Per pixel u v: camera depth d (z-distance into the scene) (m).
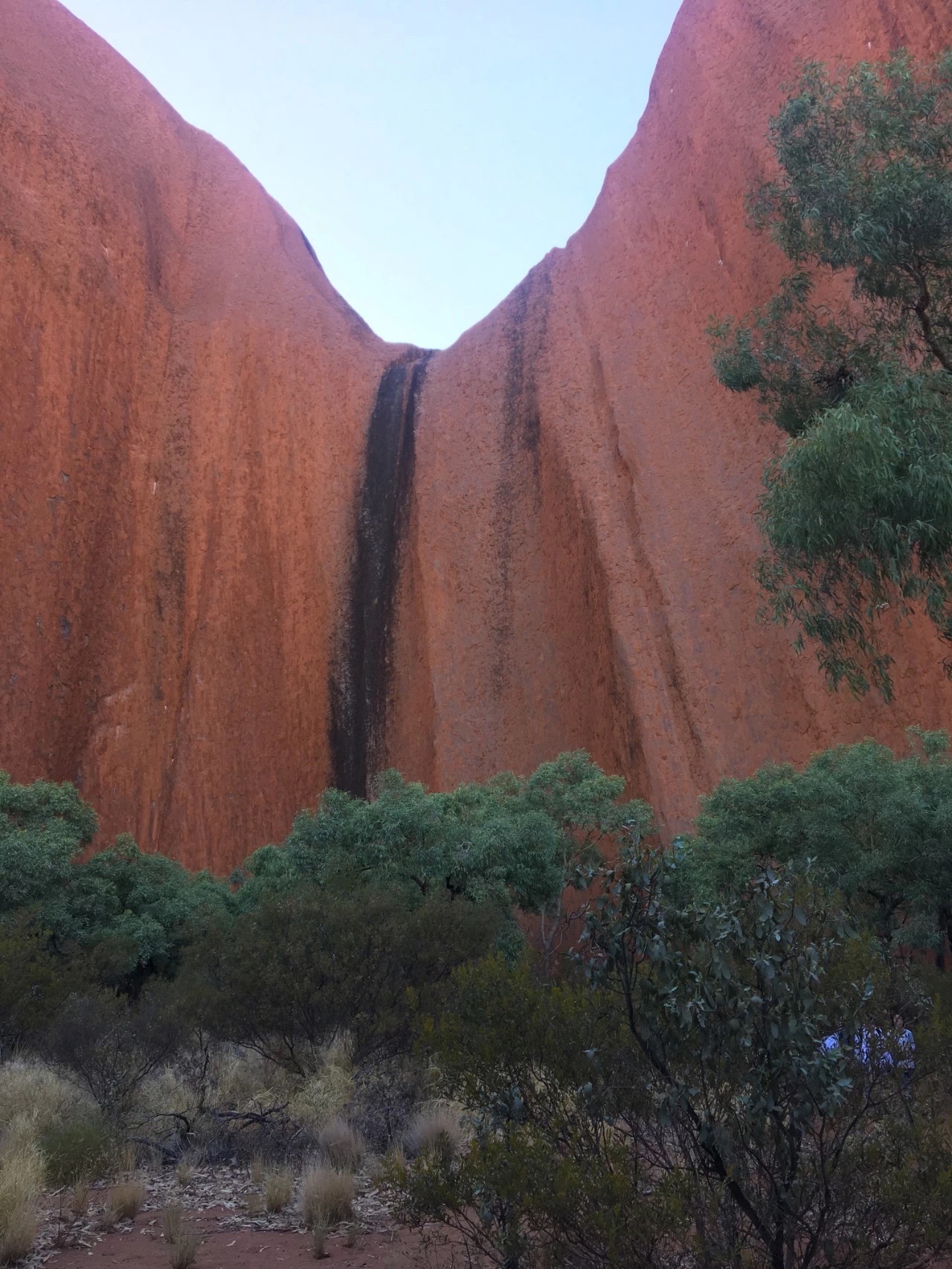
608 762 35.53
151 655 42.25
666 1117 3.76
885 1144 3.82
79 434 42.94
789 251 9.66
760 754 31.27
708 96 44.31
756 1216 3.71
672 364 41.31
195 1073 9.37
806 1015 3.66
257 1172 7.02
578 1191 3.57
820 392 9.32
